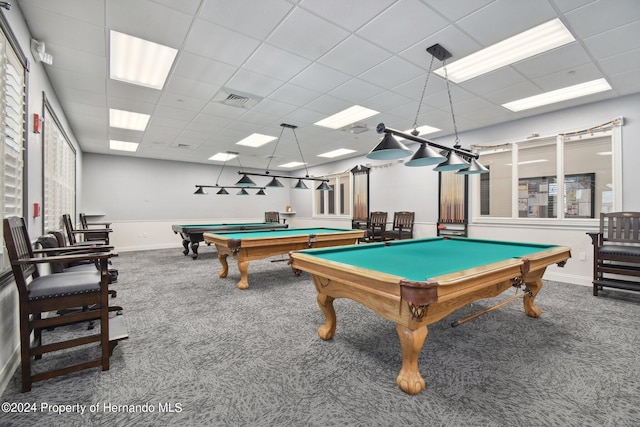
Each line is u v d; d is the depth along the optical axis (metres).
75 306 1.89
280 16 2.45
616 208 4.16
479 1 2.26
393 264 2.25
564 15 2.41
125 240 8.28
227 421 1.52
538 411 1.60
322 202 10.16
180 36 2.72
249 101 4.29
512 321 2.93
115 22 2.50
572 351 2.30
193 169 9.52
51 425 1.48
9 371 1.89
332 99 4.22
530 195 5.06
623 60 3.12
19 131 2.15
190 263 6.17
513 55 3.06
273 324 2.83
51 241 2.74
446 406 1.64
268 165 10.09
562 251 2.77
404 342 1.80
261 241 4.15
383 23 2.54
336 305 3.40
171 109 4.60
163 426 1.48
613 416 1.57
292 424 1.50
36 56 2.67
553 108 4.60
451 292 1.65
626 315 3.10
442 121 5.23
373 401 1.69
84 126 5.45
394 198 7.33
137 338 2.51
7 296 1.92
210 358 2.17
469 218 5.79
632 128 4.03
